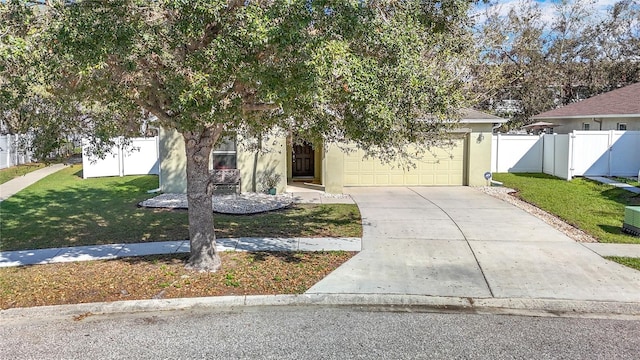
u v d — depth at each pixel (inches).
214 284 261.6
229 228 402.0
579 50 1168.8
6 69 201.9
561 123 971.3
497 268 291.4
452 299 243.4
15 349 188.9
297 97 211.3
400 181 659.4
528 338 197.8
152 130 695.7
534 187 610.2
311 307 235.9
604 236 364.8
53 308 231.8
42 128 290.7
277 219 441.1
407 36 222.2
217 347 188.9
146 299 241.0
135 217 450.6
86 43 191.2
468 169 646.5
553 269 288.0
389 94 212.4
